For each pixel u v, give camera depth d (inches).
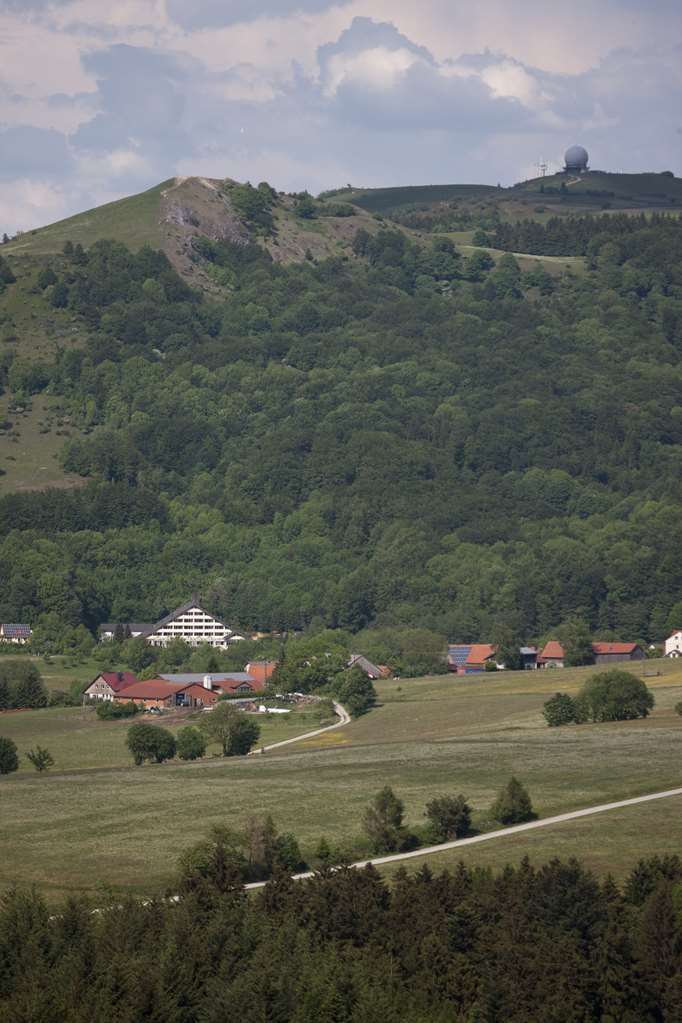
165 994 7140.8
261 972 7180.1
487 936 7539.4
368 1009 6978.4
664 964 7332.7
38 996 7081.7
